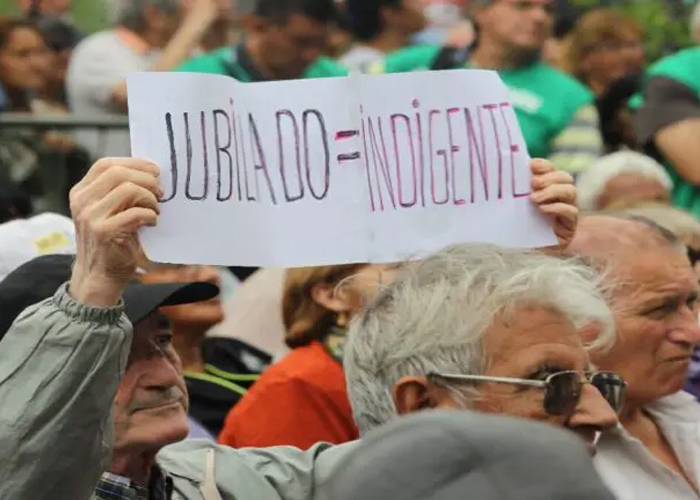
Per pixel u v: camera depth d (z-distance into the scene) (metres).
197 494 5.69
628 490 6.82
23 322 4.77
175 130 5.42
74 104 15.12
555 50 15.01
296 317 8.01
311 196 5.66
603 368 7.08
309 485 5.81
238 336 9.45
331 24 14.35
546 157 12.72
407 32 15.24
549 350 5.50
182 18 15.49
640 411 7.39
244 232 5.52
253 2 13.28
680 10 16.39
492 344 5.50
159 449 5.59
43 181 12.63
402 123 5.82
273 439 7.73
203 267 8.43
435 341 5.55
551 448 2.88
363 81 5.79
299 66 13.00
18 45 14.98
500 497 2.82
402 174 5.82
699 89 13.05
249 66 13.02
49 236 7.59
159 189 4.96
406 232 5.80
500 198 5.92
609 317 5.70
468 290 5.57
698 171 12.80
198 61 13.20
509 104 5.94
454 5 17.80
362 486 2.89
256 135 5.62
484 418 2.99
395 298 5.71
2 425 4.68
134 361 5.55
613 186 10.76
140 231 5.34
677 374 7.11
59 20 15.96
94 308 4.74
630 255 7.05
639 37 14.31
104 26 16.58
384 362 5.64
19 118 12.60
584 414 5.54
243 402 7.89
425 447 2.89
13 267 7.45
